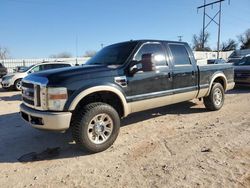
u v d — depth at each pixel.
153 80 5.75
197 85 6.91
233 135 5.41
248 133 5.51
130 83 5.32
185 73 6.53
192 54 6.89
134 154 4.64
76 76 4.65
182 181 3.62
